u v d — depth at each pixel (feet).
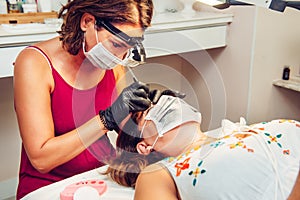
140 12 2.93
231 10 6.27
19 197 3.92
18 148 6.07
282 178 2.73
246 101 6.45
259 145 2.92
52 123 3.46
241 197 2.63
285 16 6.22
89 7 3.05
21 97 3.28
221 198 2.65
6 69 4.44
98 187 3.57
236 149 2.85
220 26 6.30
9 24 4.82
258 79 6.36
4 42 4.32
